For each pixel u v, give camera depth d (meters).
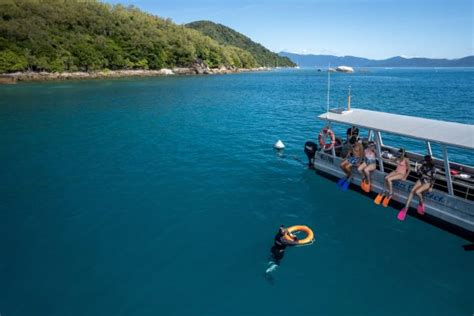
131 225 12.43
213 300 8.73
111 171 18.22
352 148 15.34
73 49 96.62
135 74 115.06
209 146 23.44
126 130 28.66
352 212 13.59
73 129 28.94
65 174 17.75
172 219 12.89
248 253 10.79
